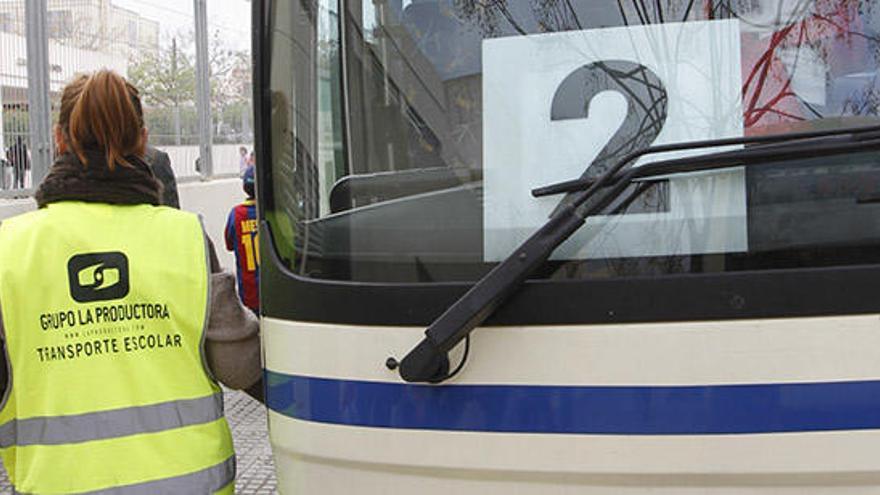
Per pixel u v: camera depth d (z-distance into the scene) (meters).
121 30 8.02
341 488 1.78
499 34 1.77
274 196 1.92
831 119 1.67
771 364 1.57
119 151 1.99
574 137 1.73
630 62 1.71
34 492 1.86
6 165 6.57
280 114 1.92
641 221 1.66
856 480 1.57
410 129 1.81
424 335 1.70
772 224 1.62
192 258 1.99
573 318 1.63
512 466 1.66
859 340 1.56
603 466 1.62
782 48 1.67
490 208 1.75
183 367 1.96
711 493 1.60
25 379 1.87
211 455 1.98
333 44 1.88
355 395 1.74
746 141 1.62
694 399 1.59
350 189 1.84
